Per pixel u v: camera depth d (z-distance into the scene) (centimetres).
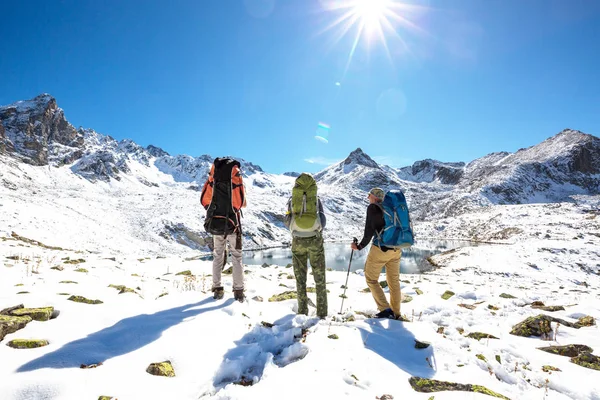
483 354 387
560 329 482
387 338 393
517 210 11188
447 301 663
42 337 335
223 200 506
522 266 3797
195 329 381
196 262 1145
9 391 242
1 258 789
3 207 4356
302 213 475
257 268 1167
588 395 306
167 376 290
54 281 571
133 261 1080
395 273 508
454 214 15112
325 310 484
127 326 379
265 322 437
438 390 290
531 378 341
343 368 307
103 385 263
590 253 4197
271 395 259
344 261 5031
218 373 300
